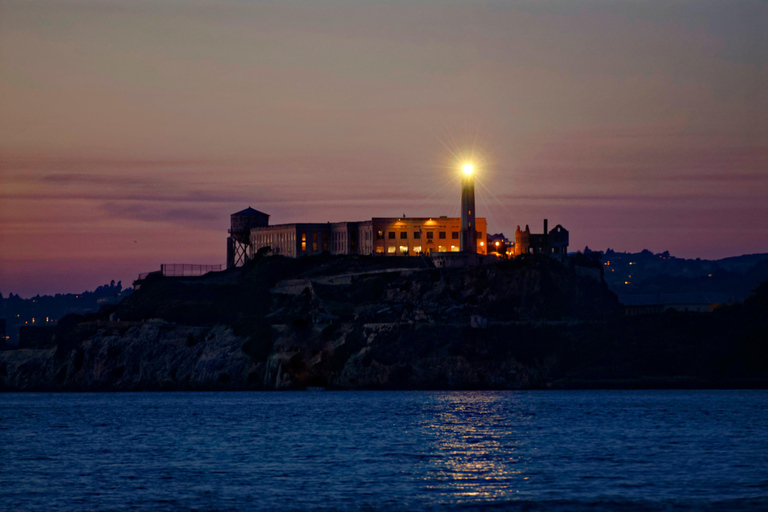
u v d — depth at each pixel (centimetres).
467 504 11906
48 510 11788
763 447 16888
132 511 11688
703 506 11644
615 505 11769
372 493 12644
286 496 12500
